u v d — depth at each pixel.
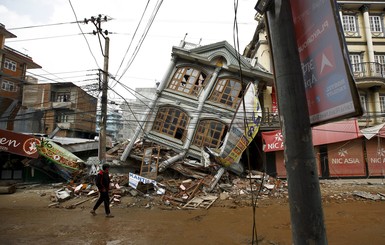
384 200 11.95
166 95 17.89
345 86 2.07
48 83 28.89
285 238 6.73
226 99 17.52
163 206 10.79
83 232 7.20
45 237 6.75
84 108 30.53
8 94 28.92
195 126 17.05
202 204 11.04
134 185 12.68
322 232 2.08
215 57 17.70
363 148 17.92
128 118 28.23
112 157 17.20
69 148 17.89
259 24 21.12
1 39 28.70
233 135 15.06
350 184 15.81
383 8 21.39
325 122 2.37
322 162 17.78
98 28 14.20
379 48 20.83
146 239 6.65
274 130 17.83
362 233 7.20
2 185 13.66
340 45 2.11
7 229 7.45
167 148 16.78
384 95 20.03
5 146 15.01
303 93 2.32
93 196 12.23
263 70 18.30
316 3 2.44
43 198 12.16
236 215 9.40
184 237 6.84
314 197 2.12
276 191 13.55
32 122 24.58
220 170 14.66
